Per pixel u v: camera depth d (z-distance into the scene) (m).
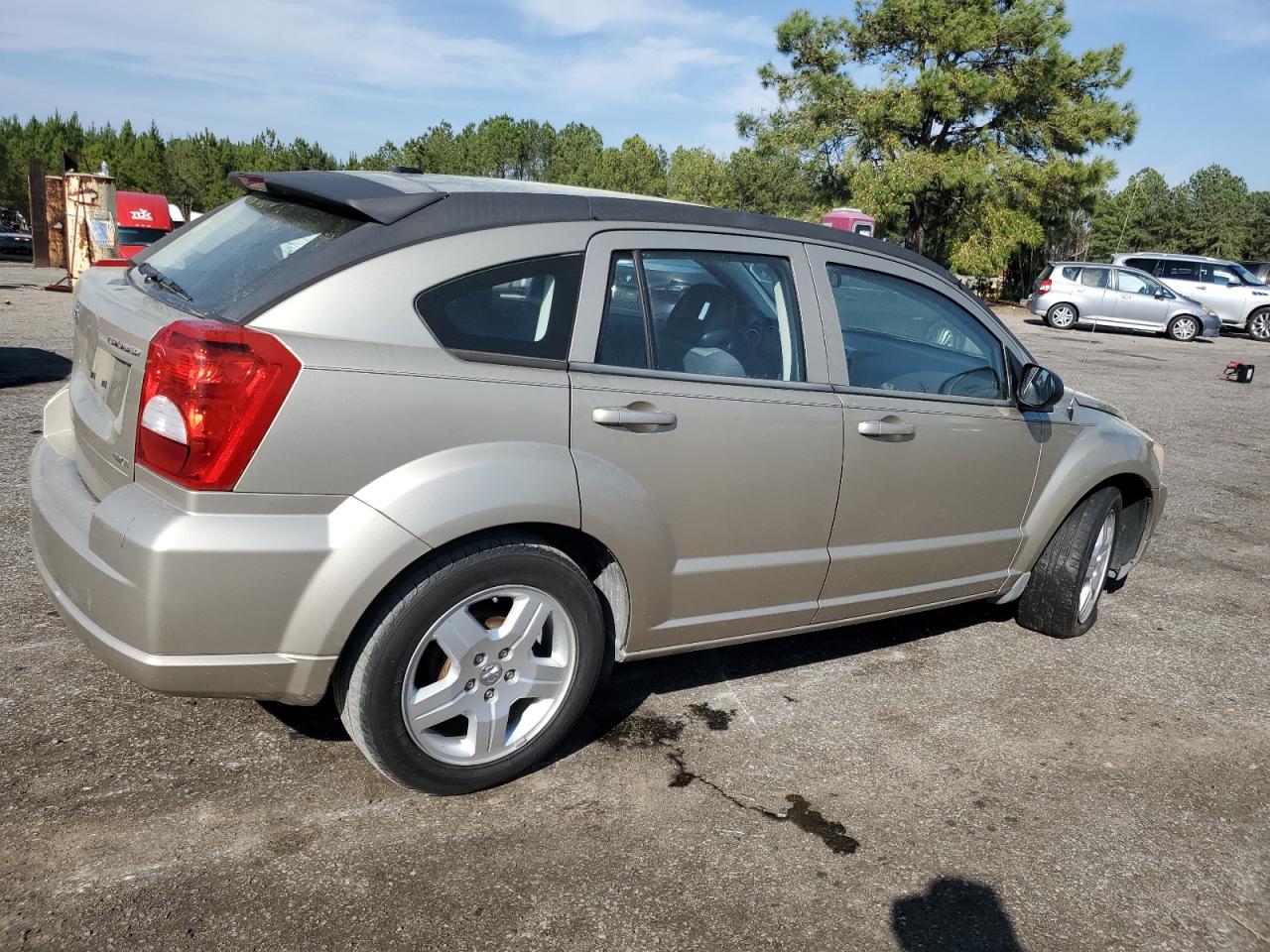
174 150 61.59
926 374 3.68
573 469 2.73
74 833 2.52
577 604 2.84
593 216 2.91
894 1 29.95
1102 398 12.49
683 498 3.01
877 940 2.38
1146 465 4.52
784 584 3.34
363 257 2.53
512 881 2.48
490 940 2.27
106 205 18.33
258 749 2.98
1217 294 24.78
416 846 2.59
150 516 2.34
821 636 4.27
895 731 3.44
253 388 2.31
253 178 3.04
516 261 2.72
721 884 2.54
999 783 3.15
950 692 3.79
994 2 30.84
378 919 2.31
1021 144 32.03
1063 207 31.73
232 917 2.27
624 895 2.46
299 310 2.43
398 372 2.48
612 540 2.85
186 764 2.87
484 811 2.77
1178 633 4.64
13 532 4.59
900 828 2.86
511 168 65.88
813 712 3.54
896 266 3.64
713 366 3.10
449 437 2.55
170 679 2.36
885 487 3.51
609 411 2.80
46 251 26.34
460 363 2.59
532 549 2.70
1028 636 4.46
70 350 10.09
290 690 2.48
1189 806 3.10
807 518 3.32
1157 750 3.45
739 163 47.47
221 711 3.17
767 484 3.18
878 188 30.44
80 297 3.07
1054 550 4.33
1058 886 2.65
